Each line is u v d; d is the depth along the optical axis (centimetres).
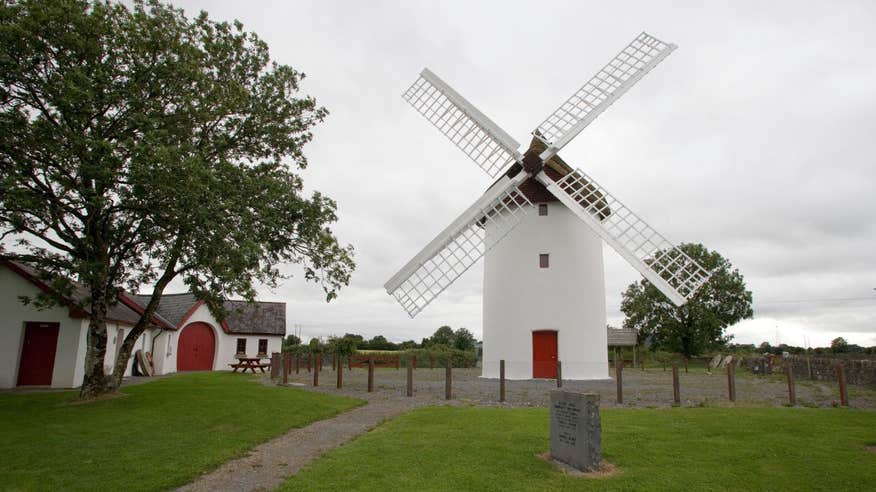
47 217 1405
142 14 1347
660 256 1938
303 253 1702
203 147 1592
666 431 1093
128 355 1662
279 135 1727
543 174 2188
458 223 2166
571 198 2111
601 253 2431
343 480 787
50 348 2061
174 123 1431
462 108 2336
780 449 950
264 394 1680
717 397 1697
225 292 1498
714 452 932
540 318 2281
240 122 1672
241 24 1670
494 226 2303
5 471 827
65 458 905
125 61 1364
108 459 902
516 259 2350
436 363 3681
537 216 2350
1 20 1207
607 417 1259
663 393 1791
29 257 1438
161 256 1589
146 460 895
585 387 1980
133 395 1611
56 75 1255
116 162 1223
